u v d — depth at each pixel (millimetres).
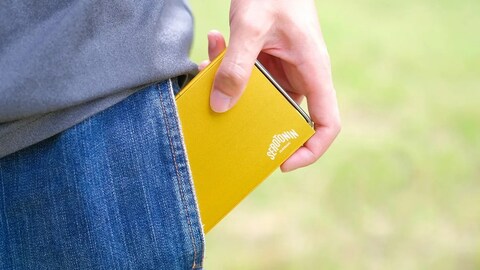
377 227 2154
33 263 822
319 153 942
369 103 2867
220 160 877
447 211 2223
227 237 2117
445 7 4105
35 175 809
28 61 725
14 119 744
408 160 2453
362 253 2057
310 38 887
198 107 861
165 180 812
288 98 886
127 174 805
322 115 921
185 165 815
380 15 3975
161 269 817
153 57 798
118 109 807
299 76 916
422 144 2553
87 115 792
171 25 839
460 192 2311
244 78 839
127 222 805
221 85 842
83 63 754
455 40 3594
